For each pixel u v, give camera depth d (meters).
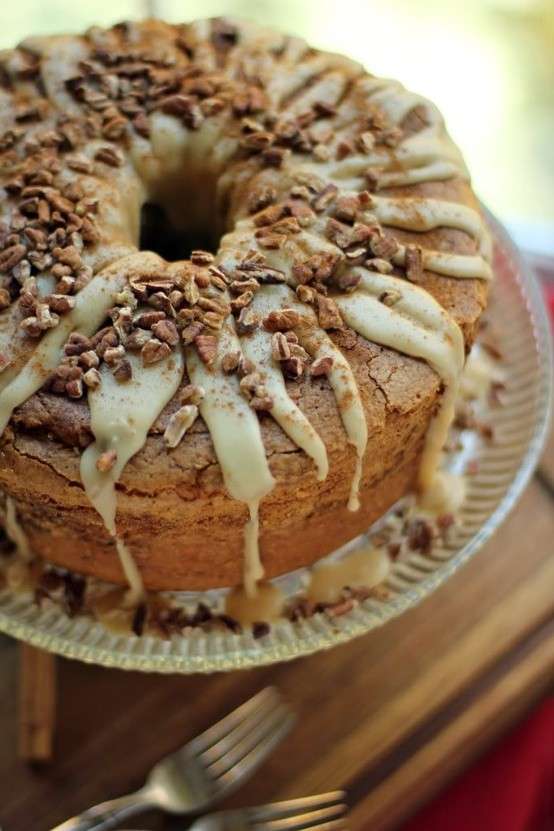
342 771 0.66
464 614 0.70
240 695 0.67
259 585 0.65
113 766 0.65
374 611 0.64
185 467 0.58
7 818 0.64
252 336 0.60
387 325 0.61
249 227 0.65
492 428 0.72
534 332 0.74
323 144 0.67
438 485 0.69
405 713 0.67
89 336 0.61
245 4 1.01
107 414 0.58
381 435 0.61
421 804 0.67
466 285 0.64
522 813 0.69
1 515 0.64
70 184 0.66
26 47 0.72
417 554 0.66
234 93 0.69
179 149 0.68
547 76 1.01
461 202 0.67
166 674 0.68
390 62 1.00
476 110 0.99
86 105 0.69
